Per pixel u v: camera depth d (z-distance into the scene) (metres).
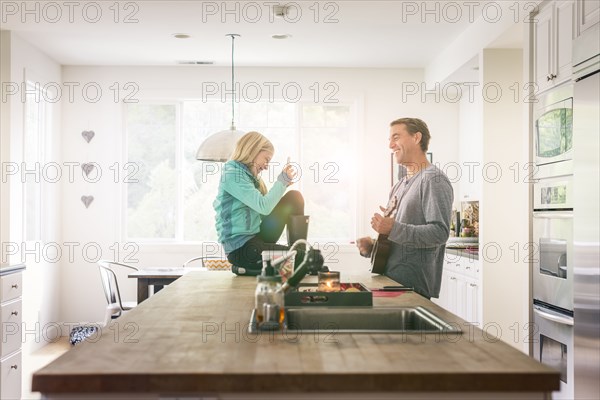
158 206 7.43
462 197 7.25
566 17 3.80
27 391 4.84
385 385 1.42
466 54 5.85
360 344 1.73
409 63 7.22
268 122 7.48
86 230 7.27
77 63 7.16
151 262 7.31
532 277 4.27
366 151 7.41
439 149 7.43
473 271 5.77
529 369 1.45
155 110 7.45
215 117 7.48
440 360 1.54
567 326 3.67
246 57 6.92
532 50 4.34
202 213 7.46
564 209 3.77
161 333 1.91
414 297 2.69
